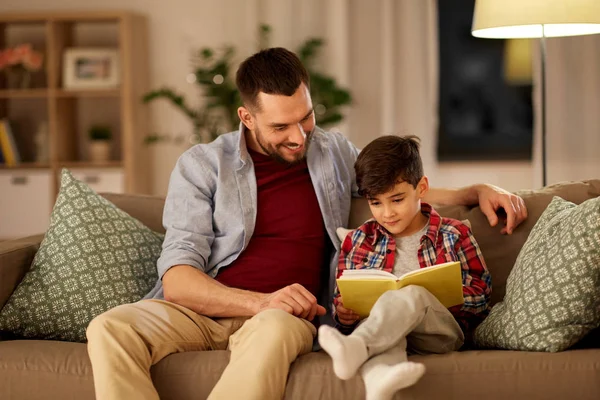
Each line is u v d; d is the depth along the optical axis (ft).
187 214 6.90
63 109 16.53
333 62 16.56
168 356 5.99
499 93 17.26
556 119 16.16
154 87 17.08
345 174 7.38
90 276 6.93
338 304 6.40
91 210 7.26
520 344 5.76
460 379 5.42
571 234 5.74
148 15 16.98
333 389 5.49
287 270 6.81
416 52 16.43
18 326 6.80
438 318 5.82
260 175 7.13
